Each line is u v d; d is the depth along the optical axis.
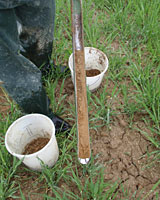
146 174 1.51
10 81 1.28
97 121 1.77
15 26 1.20
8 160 1.50
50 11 1.49
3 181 1.39
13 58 1.20
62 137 1.66
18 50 1.25
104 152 1.62
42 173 1.42
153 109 1.68
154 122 1.74
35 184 1.46
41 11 1.43
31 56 1.77
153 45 2.29
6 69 1.22
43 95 1.46
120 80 2.03
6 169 1.46
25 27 1.52
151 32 2.28
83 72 1.05
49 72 1.93
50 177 1.40
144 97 1.81
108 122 1.71
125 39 2.39
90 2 2.62
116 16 2.53
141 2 2.52
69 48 2.24
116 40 2.42
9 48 1.16
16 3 1.10
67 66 2.04
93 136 1.70
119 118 1.79
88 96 1.76
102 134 1.70
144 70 2.04
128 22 2.50
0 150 1.46
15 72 1.25
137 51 2.27
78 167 1.53
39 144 1.57
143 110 1.78
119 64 2.09
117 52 2.21
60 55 2.20
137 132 1.71
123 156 1.60
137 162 1.56
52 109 1.79
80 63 1.05
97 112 1.71
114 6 2.69
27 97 1.40
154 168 1.53
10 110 1.82
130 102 1.88
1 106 1.87
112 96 1.81
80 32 1.08
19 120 1.40
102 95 1.80
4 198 1.38
